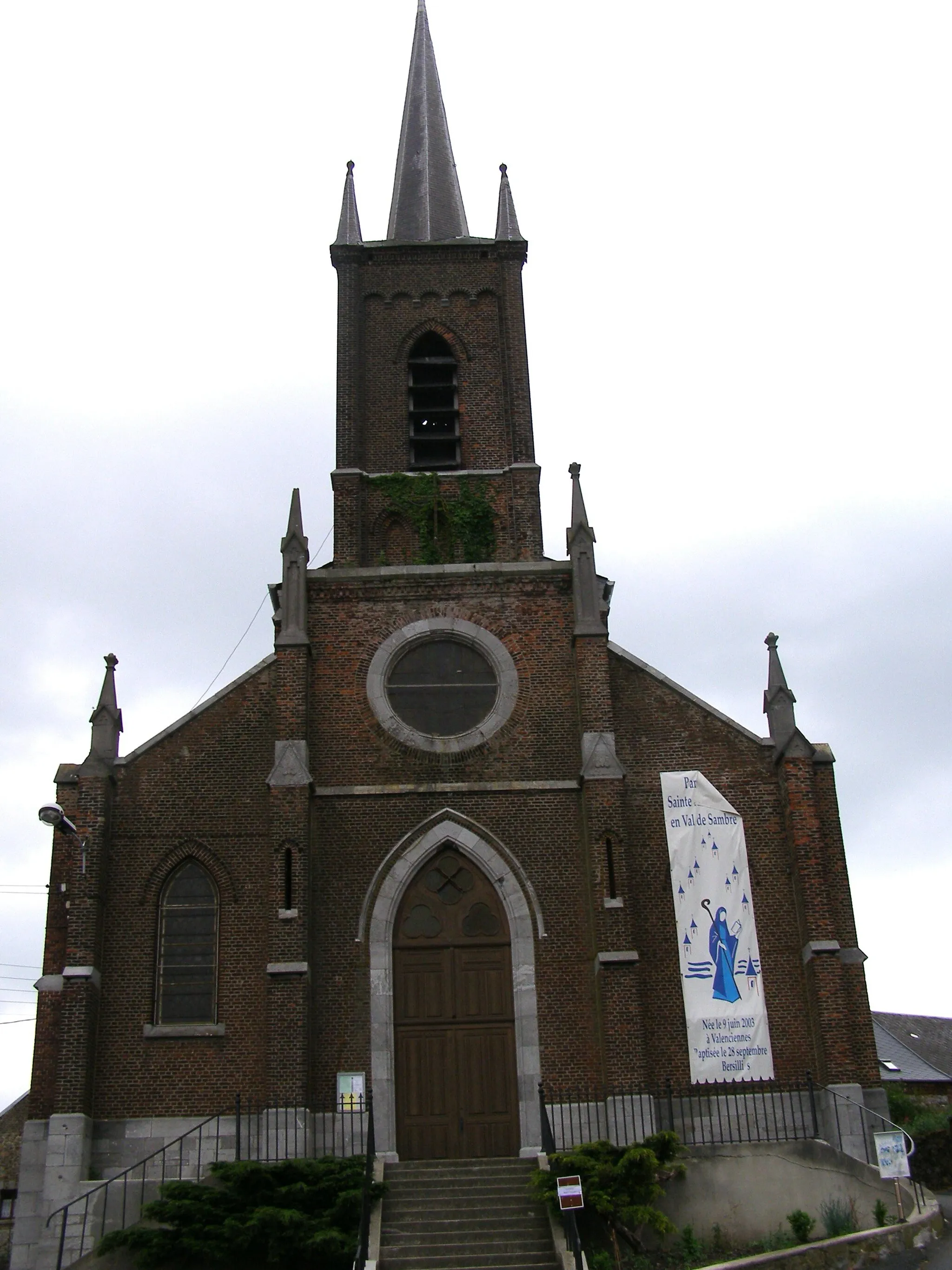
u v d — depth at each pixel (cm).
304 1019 2752
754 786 3091
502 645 3203
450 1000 2905
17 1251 2609
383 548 3509
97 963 2848
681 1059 2853
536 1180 2411
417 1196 2517
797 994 2914
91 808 2961
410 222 4272
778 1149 2583
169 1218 2378
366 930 2917
